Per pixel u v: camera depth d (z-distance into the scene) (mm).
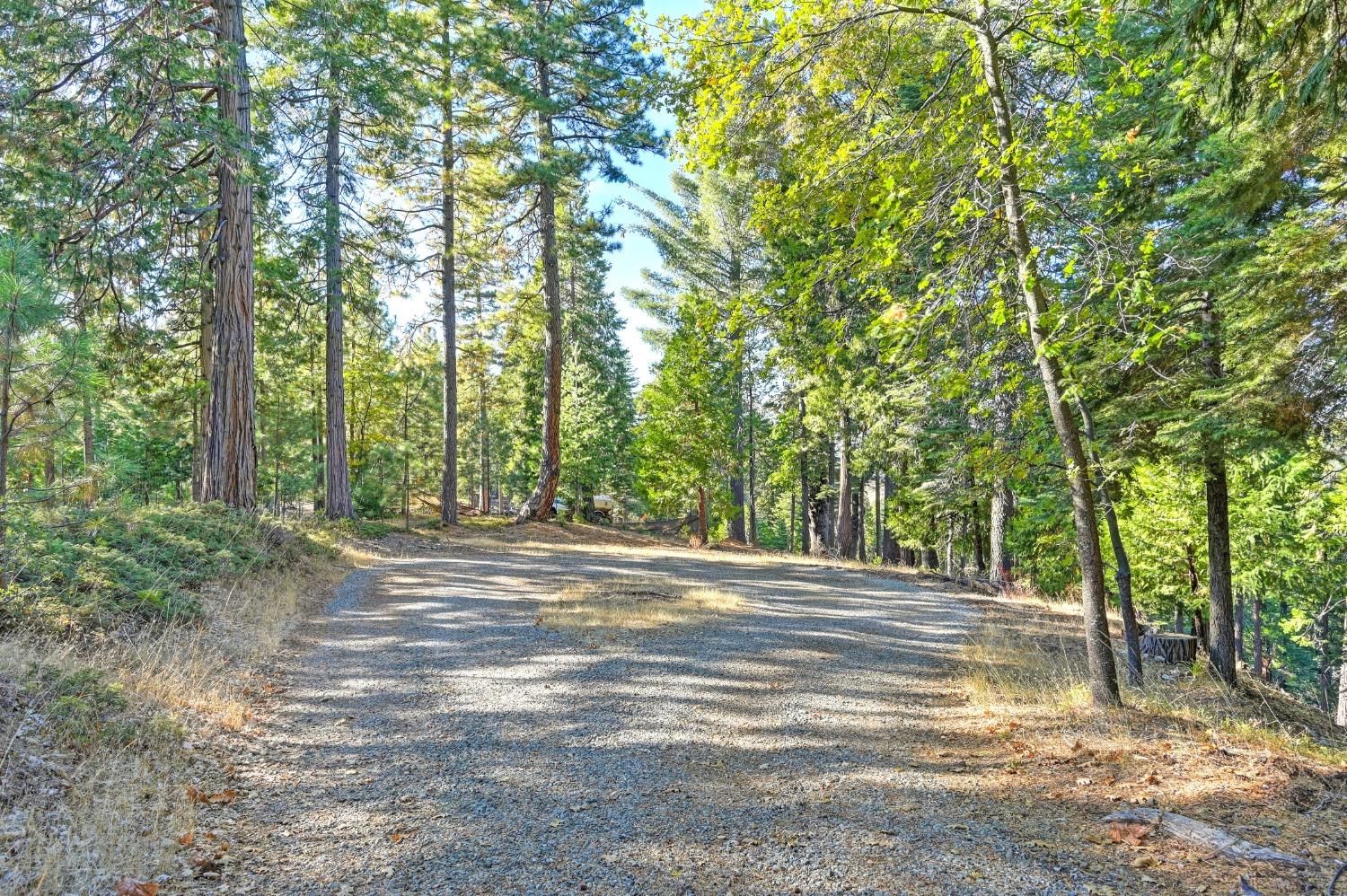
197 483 20031
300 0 16172
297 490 21875
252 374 14359
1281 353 6430
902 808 4637
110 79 11305
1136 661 7523
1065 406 6645
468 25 21719
